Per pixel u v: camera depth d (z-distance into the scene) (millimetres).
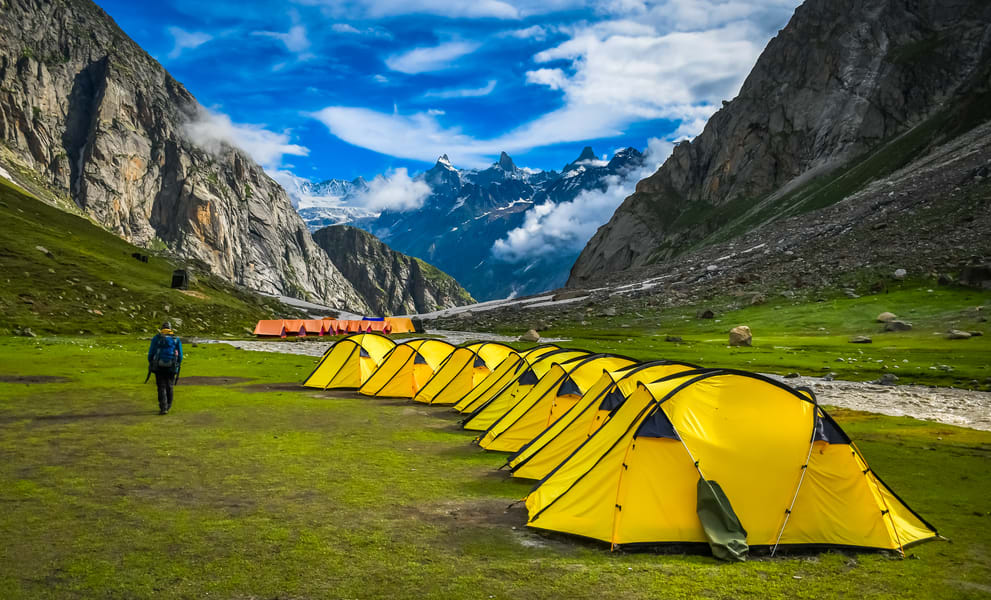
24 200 143500
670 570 9930
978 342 52281
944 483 15711
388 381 31766
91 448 17422
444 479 15578
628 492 11477
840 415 26969
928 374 38812
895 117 194500
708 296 98688
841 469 11938
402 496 13836
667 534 11148
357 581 8992
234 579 8914
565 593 8797
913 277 78125
